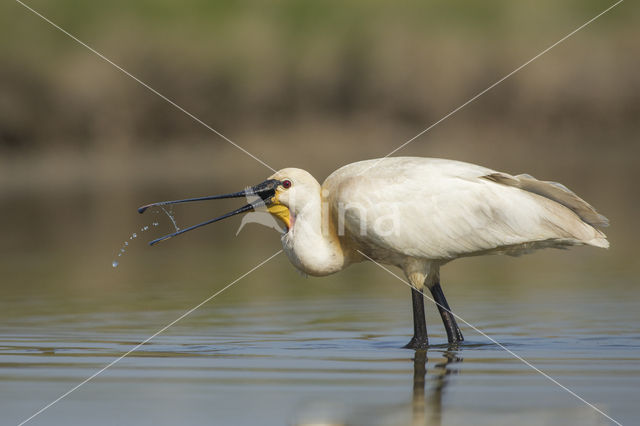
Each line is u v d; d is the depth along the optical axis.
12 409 8.12
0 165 36.59
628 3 39.84
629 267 17.73
